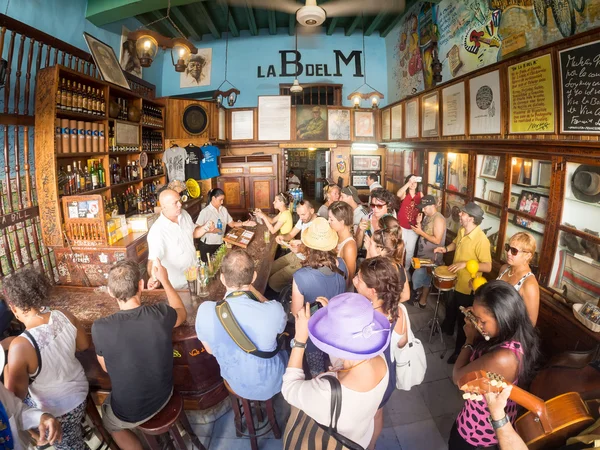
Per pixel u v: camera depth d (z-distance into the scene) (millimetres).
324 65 9344
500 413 1341
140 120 5504
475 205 3393
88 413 2227
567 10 3576
